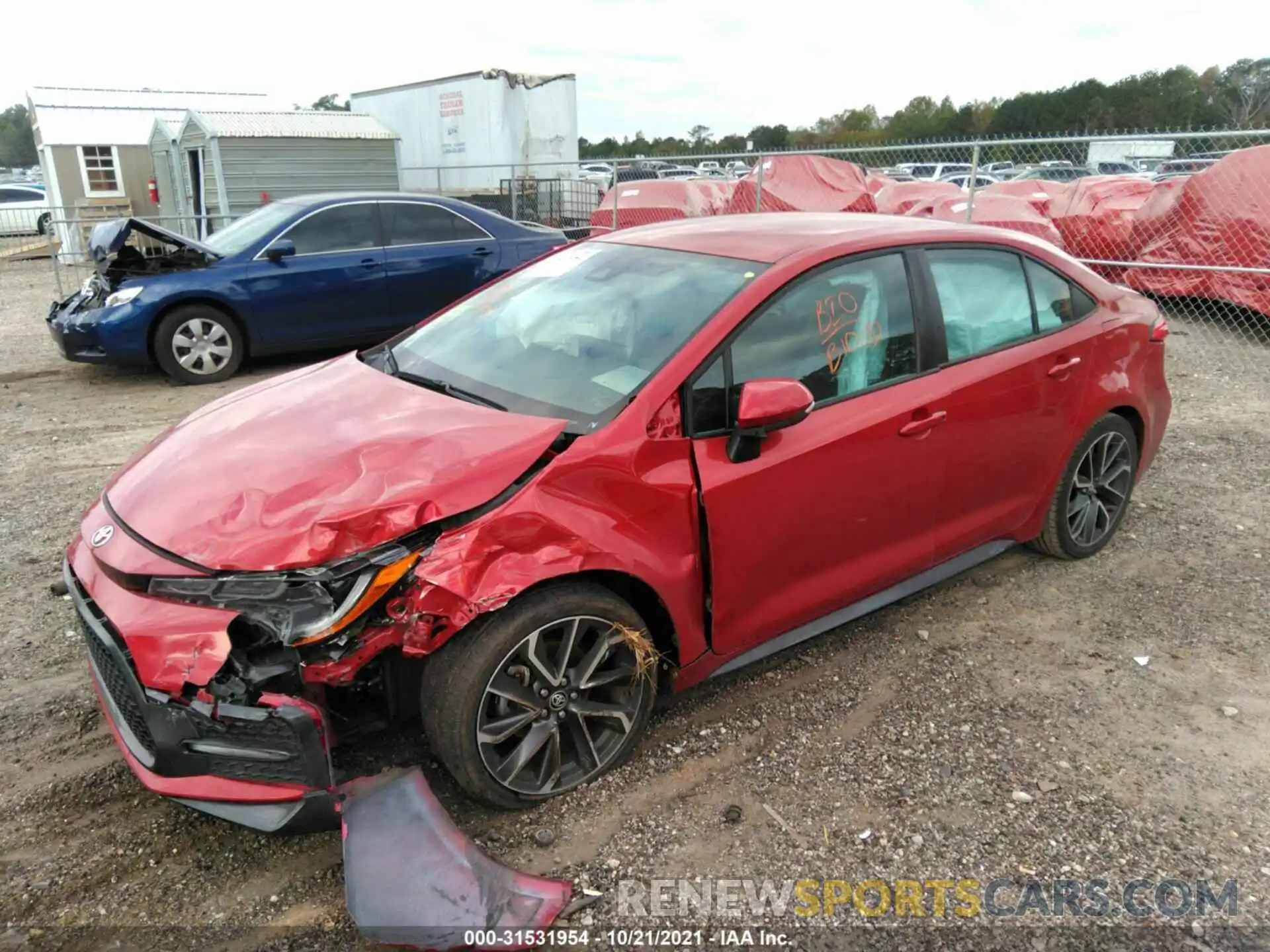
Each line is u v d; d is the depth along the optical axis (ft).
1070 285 13.50
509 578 8.28
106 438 21.56
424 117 66.74
